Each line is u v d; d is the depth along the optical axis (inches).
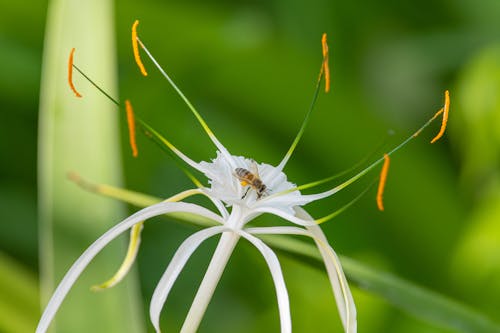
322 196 26.7
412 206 39.1
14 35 40.2
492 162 37.0
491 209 36.8
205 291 26.0
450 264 38.4
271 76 38.5
